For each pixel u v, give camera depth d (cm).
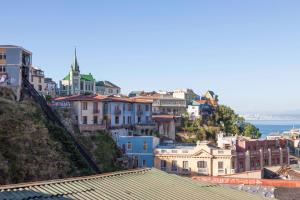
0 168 6988
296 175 8075
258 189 4891
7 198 2477
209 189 3428
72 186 2883
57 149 8400
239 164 9762
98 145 10125
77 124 10550
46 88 15650
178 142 13100
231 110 16788
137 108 12812
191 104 17738
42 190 2712
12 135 7881
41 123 8775
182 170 9681
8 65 10150
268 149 10819
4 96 9406
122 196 2853
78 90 19125
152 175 3512
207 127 14812
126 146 10300
